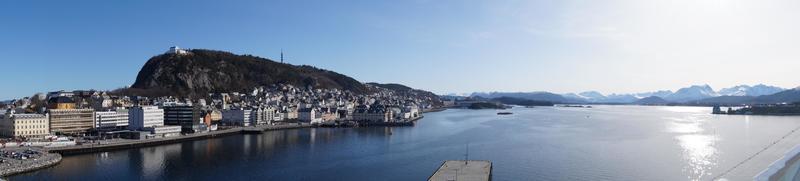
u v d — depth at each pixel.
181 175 189.12
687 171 190.50
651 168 197.62
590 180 176.00
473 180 156.38
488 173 165.88
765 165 193.38
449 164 182.62
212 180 180.25
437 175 163.62
